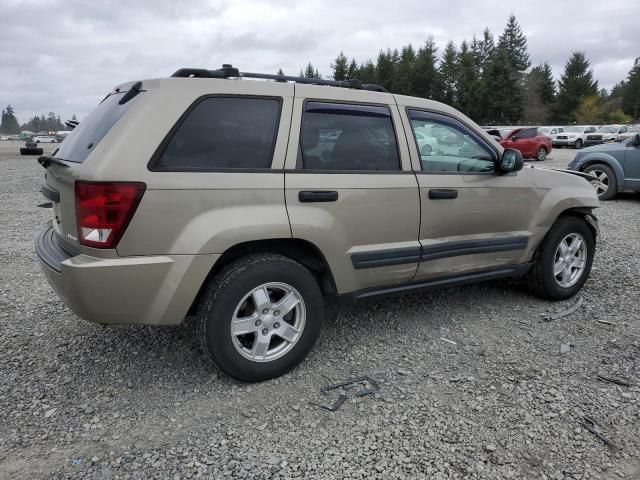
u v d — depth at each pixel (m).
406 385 3.14
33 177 15.73
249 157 3.04
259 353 3.13
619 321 4.15
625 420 2.78
